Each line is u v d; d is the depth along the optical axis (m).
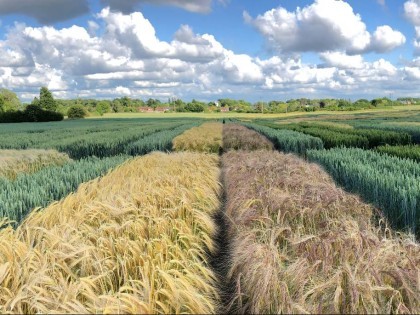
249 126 44.69
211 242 5.38
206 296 3.71
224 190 9.34
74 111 113.62
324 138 20.75
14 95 127.56
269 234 4.69
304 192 6.31
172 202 6.16
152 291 3.30
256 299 3.43
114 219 5.35
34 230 4.91
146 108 165.50
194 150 20.45
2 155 13.34
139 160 12.03
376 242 3.90
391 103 151.25
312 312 3.04
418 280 3.26
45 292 3.28
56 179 8.41
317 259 3.75
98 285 3.67
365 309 3.07
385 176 7.61
